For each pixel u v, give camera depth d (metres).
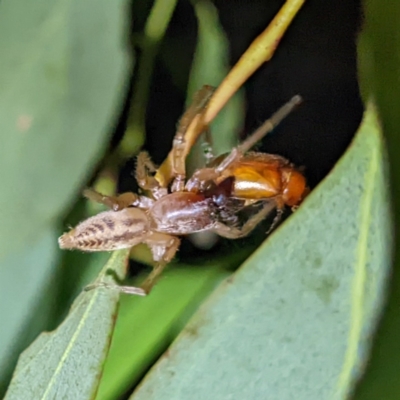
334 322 0.14
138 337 0.15
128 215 0.15
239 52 0.15
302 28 0.15
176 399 0.14
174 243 0.15
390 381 0.14
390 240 0.14
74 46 0.14
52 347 0.15
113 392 0.15
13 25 0.14
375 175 0.14
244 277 0.14
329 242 0.14
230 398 0.14
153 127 0.16
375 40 0.14
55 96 0.14
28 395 0.15
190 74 0.15
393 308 0.14
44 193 0.14
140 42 0.15
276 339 0.14
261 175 0.15
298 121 0.15
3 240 0.14
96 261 0.15
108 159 0.15
